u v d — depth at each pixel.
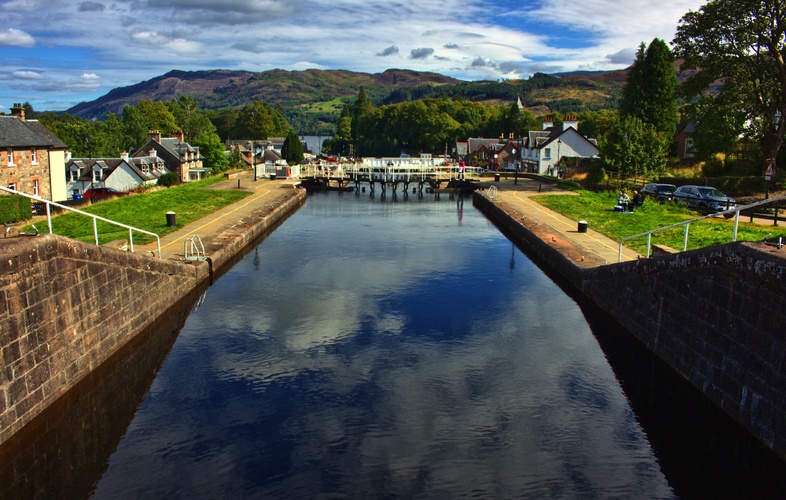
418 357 18.16
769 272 12.44
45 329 14.09
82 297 15.83
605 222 36.53
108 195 46.97
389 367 17.36
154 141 82.06
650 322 18.12
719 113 46.03
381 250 34.50
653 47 67.81
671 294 16.86
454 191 71.12
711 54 46.09
